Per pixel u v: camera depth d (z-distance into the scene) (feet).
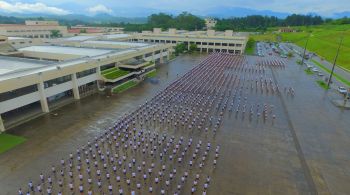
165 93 207.72
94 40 367.04
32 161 114.21
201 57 380.58
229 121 159.63
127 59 250.98
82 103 182.91
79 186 100.22
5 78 142.31
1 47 250.98
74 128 144.97
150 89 217.77
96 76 208.95
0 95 136.15
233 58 376.27
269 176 108.47
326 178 107.65
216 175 108.68
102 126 148.36
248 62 347.56
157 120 158.81
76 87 187.21
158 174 108.99
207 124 154.92
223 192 98.94
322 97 206.18
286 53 426.51
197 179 105.29
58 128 144.36
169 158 119.85
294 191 100.17
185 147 129.49
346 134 144.56
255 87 231.09
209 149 127.75
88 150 124.36
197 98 197.88
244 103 190.39
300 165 115.96
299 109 180.55
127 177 106.73
